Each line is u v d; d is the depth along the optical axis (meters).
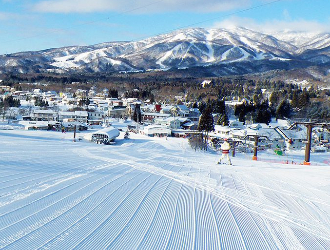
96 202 5.93
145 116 81.44
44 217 4.95
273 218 5.63
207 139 45.31
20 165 9.74
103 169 9.84
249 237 4.69
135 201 6.12
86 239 4.18
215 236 4.62
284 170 11.52
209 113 55.50
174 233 4.61
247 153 37.53
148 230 4.64
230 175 9.73
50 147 18.47
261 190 7.72
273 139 46.00
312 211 6.16
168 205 5.99
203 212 5.70
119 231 4.54
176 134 57.91
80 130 57.41
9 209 5.23
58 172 8.83
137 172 9.52
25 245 3.89
